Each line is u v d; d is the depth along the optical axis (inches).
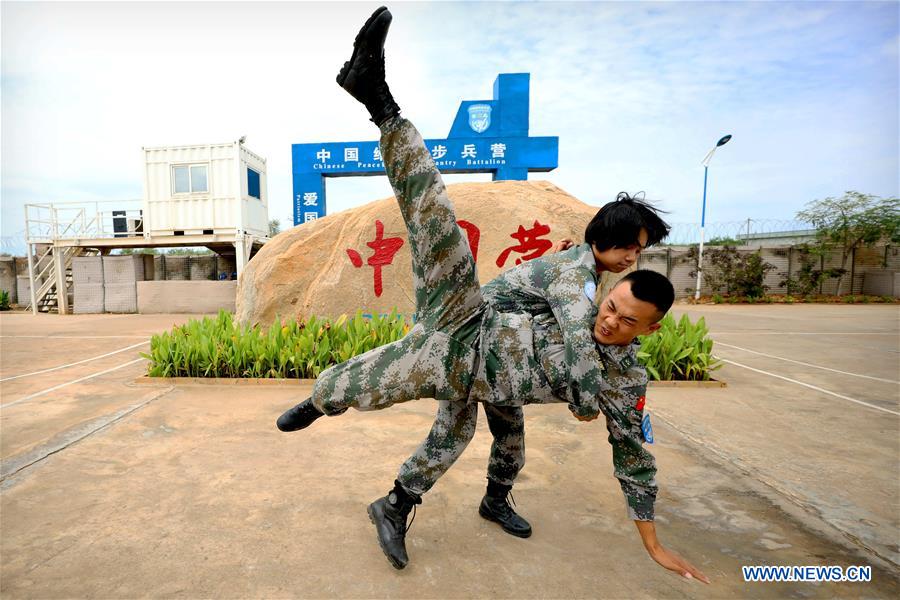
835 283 643.5
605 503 90.7
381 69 54.6
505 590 66.1
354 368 62.8
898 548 77.4
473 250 206.1
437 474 69.3
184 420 136.7
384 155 58.8
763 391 174.4
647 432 60.6
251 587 66.3
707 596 65.3
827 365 222.2
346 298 210.8
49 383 181.2
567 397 59.1
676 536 80.0
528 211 204.8
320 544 76.6
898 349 265.0
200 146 474.0
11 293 597.3
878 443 124.1
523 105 457.1
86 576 68.4
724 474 104.7
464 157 458.3
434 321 61.1
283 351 179.2
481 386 60.6
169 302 479.5
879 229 599.2
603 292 201.5
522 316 62.7
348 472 103.0
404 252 209.2
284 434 125.5
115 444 118.6
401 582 67.6
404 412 143.9
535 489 96.3
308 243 219.9
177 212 482.9
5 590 65.3
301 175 468.4
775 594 65.9
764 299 607.2
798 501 92.7
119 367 213.2
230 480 99.1
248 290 225.8
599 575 69.4
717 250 634.8
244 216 483.8
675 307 549.6
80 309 490.6
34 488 95.3
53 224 485.1
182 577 68.3
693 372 185.3
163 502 89.9
